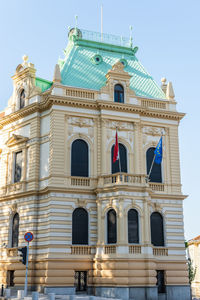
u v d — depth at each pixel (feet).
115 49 156.25
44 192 123.24
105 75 138.31
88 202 123.54
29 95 139.64
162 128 141.08
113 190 118.21
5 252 131.44
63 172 122.72
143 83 148.56
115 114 132.67
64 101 127.13
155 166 137.18
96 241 120.98
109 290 110.52
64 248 116.67
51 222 117.70
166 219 131.64
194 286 236.43
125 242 112.88
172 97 145.28
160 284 125.29
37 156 130.62
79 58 145.79
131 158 132.36
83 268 116.88
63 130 126.31
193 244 244.83
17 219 132.36
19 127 140.77
